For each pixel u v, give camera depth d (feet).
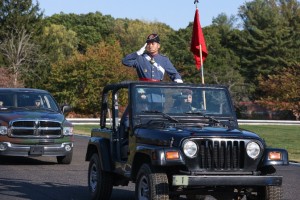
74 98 193.47
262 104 222.89
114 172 33.83
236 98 233.35
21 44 203.72
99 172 35.27
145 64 35.01
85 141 92.43
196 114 32.45
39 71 211.61
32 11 226.17
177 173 28.45
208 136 27.89
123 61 35.12
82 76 192.54
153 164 27.58
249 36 258.78
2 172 51.98
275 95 226.38
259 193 29.84
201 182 27.14
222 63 241.35
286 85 220.43
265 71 247.91
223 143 27.96
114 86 34.50
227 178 27.48
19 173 51.39
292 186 45.60
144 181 29.01
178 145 27.66
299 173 54.60
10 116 56.59
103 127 36.47
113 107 34.17
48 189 42.04
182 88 33.04
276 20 267.39
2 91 60.44
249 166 28.32
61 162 59.41
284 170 57.00
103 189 35.19
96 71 192.65
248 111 237.04
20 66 203.10
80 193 40.16
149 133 29.45
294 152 75.51
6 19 219.82
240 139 28.19
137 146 29.78
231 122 32.76
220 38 275.39
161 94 32.60
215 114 32.89
